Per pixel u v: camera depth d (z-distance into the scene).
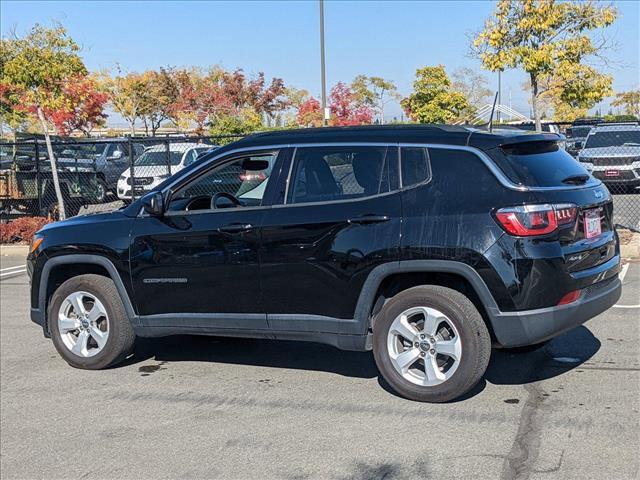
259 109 38.81
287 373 6.03
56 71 14.72
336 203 5.26
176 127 42.69
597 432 4.46
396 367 5.13
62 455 4.60
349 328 5.23
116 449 4.65
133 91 39.97
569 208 4.80
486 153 4.92
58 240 6.24
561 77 13.51
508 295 4.70
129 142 15.07
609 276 5.21
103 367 6.29
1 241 14.41
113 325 6.12
